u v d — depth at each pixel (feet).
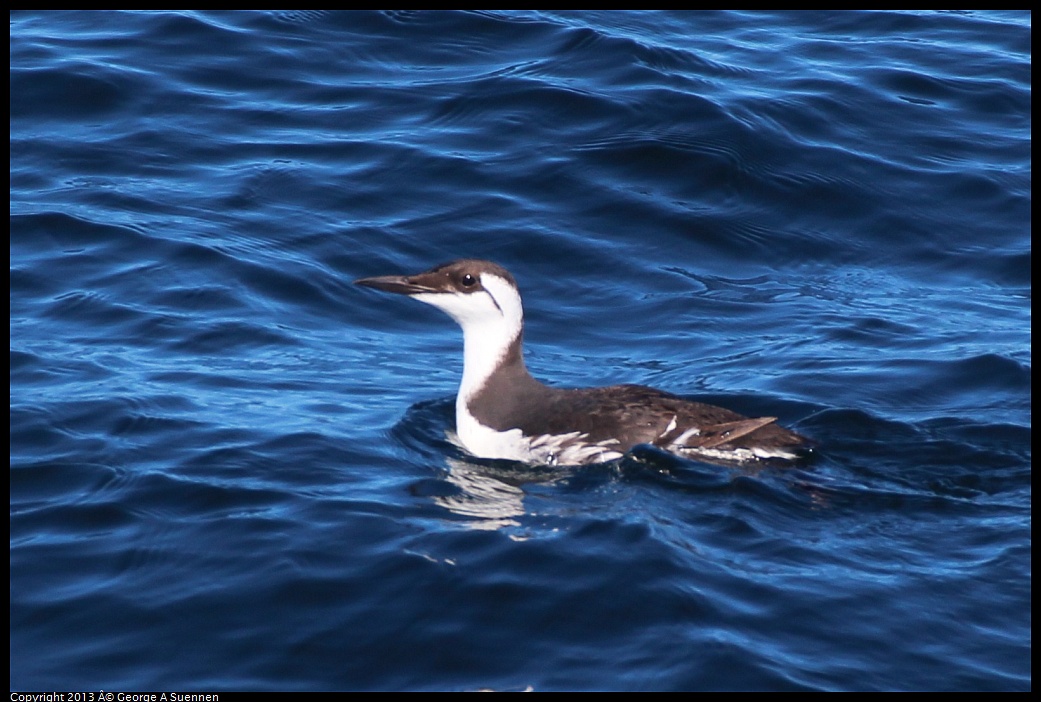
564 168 62.39
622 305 55.36
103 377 47.34
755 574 34.99
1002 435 44.16
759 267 58.29
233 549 36.32
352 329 53.26
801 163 63.36
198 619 33.50
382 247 57.57
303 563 35.53
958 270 58.29
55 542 36.96
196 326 51.70
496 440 42.86
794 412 46.29
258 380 48.11
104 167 61.62
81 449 42.19
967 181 62.95
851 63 71.87
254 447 42.63
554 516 38.04
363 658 32.12
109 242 56.49
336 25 72.64
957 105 68.49
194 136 64.08
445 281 43.39
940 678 31.30
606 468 40.70
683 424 41.37
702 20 76.38
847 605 33.76
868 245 59.82
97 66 67.62
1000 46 73.97
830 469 41.09
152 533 37.37
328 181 61.31
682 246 59.00
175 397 46.06
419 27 72.59
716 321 54.13
